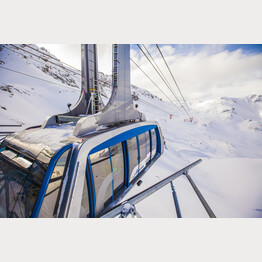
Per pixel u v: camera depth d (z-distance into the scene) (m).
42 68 123.50
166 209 8.13
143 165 11.12
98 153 5.96
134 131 9.10
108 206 6.61
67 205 4.26
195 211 8.76
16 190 4.81
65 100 87.75
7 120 39.38
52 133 6.80
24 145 5.81
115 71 9.02
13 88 66.06
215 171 19.02
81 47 12.77
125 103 10.00
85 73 12.96
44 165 4.59
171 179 11.05
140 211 7.46
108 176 6.61
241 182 16.17
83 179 4.80
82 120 6.51
